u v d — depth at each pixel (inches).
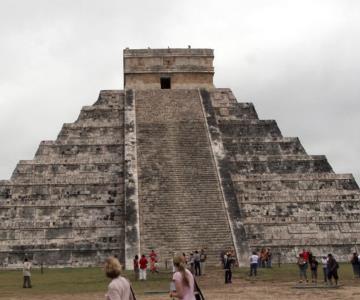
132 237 1724.9
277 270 1576.0
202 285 1218.6
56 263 1843.0
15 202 1953.7
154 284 1251.8
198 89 2358.5
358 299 904.3
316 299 911.7
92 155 2111.2
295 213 1980.8
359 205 2012.8
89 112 2255.2
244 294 1012.5
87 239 1886.1
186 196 1847.9
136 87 2426.2
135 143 2030.0
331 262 1140.5
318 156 2162.9
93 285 1262.3
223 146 2069.4
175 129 2103.8
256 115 2336.4
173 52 2465.6
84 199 1968.5
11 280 1433.3
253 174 2096.5
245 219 1957.4
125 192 1857.8
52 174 2046.0
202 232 1745.8
